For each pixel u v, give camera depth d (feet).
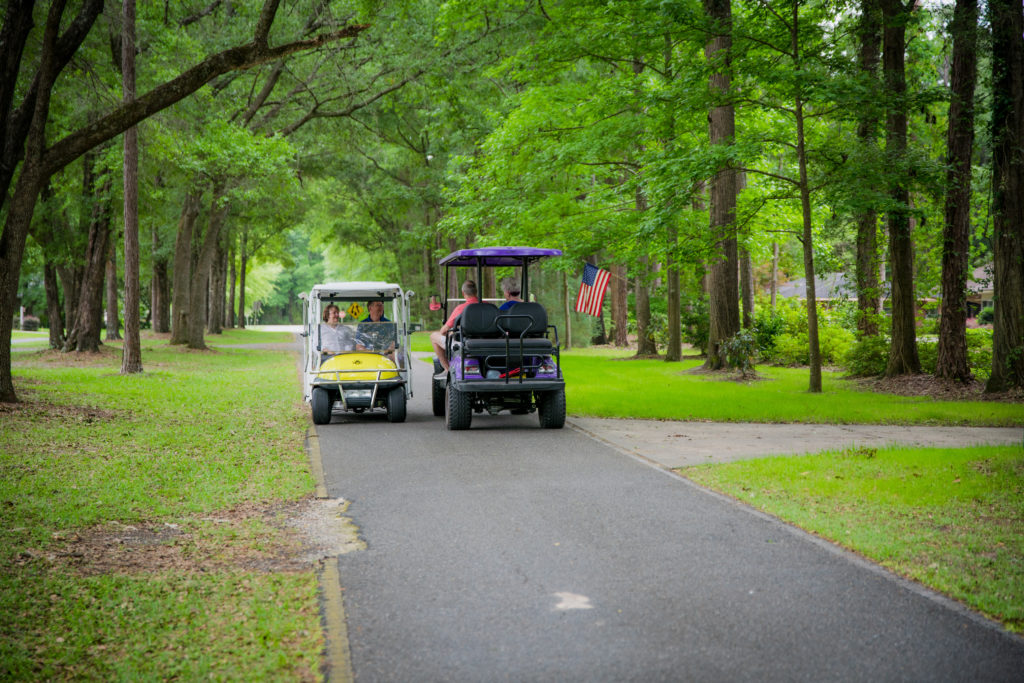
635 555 18.54
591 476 27.68
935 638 13.83
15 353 96.68
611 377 68.18
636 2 59.72
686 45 62.08
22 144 43.16
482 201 85.66
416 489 25.90
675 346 90.22
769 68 52.80
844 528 20.36
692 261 66.18
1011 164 52.26
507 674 12.62
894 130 60.23
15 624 14.90
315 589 16.53
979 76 57.93
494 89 94.84
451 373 39.60
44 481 25.75
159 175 93.61
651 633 14.14
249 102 100.22
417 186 142.20
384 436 37.83
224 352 109.60
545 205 78.48
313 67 101.65
